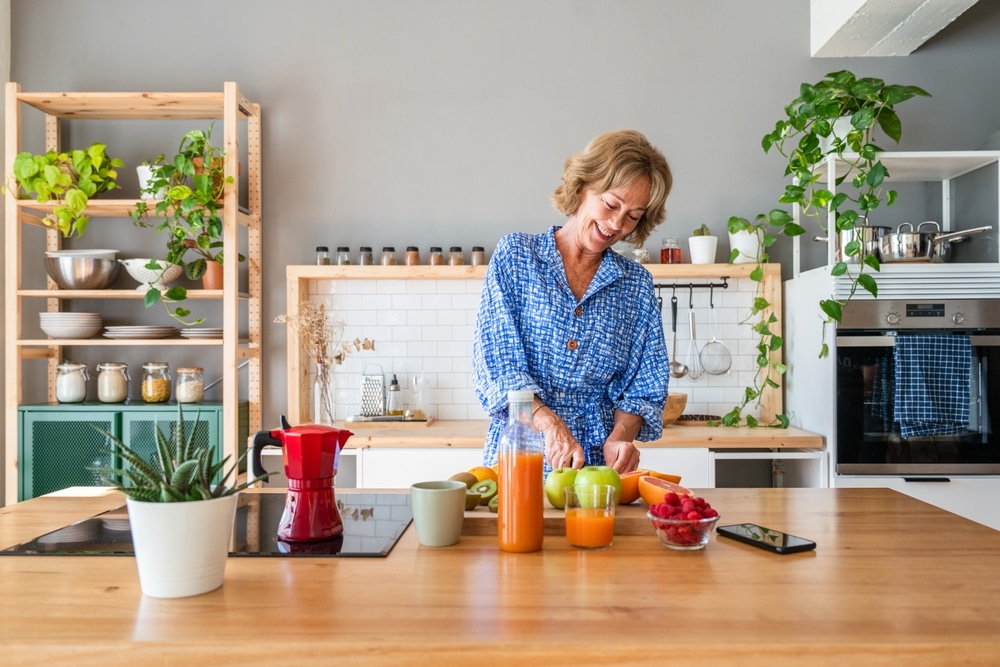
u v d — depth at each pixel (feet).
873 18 11.23
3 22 12.56
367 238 12.64
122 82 12.67
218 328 11.96
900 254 10.50
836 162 11.12
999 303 10.31
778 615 3.27
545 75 12.69
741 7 12.67
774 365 11.81
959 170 11.62
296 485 4.52
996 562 4.07
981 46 12.59
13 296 11.39
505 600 3.46
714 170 12.62
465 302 12.67
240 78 12.67
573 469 5.11
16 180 11.35
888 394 10.35
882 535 4.65
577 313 6.51
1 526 4.87
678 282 12.57
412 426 11.58
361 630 3.09
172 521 3.46
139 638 3.01
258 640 2.98
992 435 10.29
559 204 6.47
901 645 2.95
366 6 12.73
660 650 2.94
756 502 5.62
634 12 12.70
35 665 2.95
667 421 11.70
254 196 12.41
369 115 12.69
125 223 12.63
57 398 11.90
